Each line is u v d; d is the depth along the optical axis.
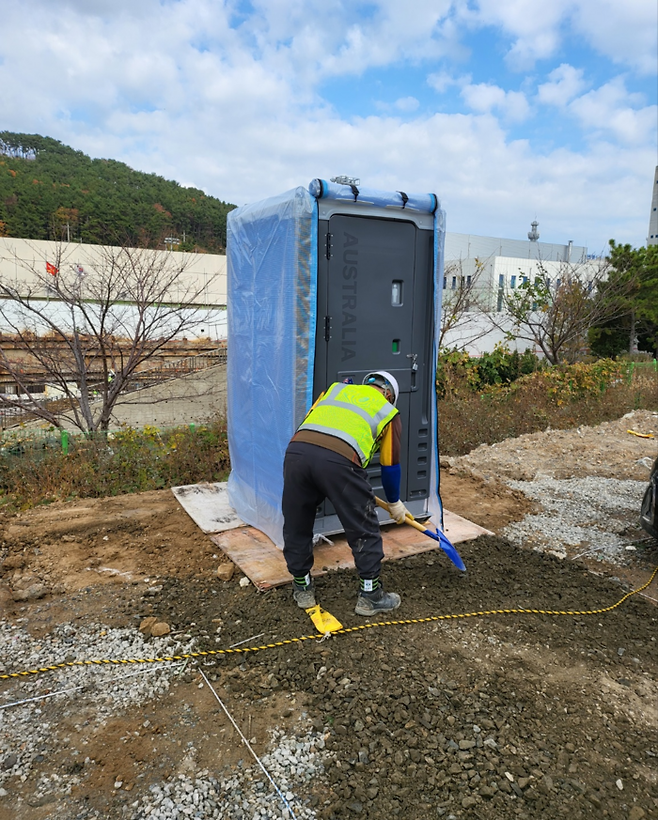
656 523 4.13
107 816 1.95
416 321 4.05
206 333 16.47
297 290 3.46
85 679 2.67
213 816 1.96
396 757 2.20
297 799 2.03
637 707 2.56
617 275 19.50
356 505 2.99
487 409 9.62
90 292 10.17
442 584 3.61
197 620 3.18
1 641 2.99
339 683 2.61
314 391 3.68
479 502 5.53
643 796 2.08
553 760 2.22
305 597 3.25
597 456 7.46
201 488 5.40
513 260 28.05
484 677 2.70
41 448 6.23
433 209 3.87
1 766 2.15
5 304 9.92
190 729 2.36
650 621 3.31
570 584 3.72
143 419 10.66
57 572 3.77
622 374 12.93
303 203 3.40
